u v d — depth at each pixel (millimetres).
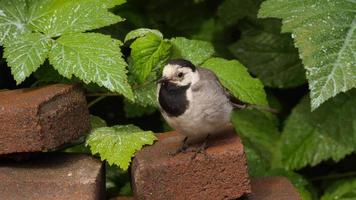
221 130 9469
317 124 11438
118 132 9633
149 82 10312
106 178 10406
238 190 8875
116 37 11320
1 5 10188
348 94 11336
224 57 12438
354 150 11266
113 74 9273
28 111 8781
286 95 12547
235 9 12203
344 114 11352
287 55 11984
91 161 9445
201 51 10367
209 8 12633
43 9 10148
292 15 9961
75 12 9984
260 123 11750
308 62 9477
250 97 10062
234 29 12570
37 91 9320
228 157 8773
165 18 12406
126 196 10039
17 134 8859
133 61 9961
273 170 11289
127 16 11711
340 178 12000
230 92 10000
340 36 9672
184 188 8797
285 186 9797
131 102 10406
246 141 11438
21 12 10156
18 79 9242
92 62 9344
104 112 11789
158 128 11773
